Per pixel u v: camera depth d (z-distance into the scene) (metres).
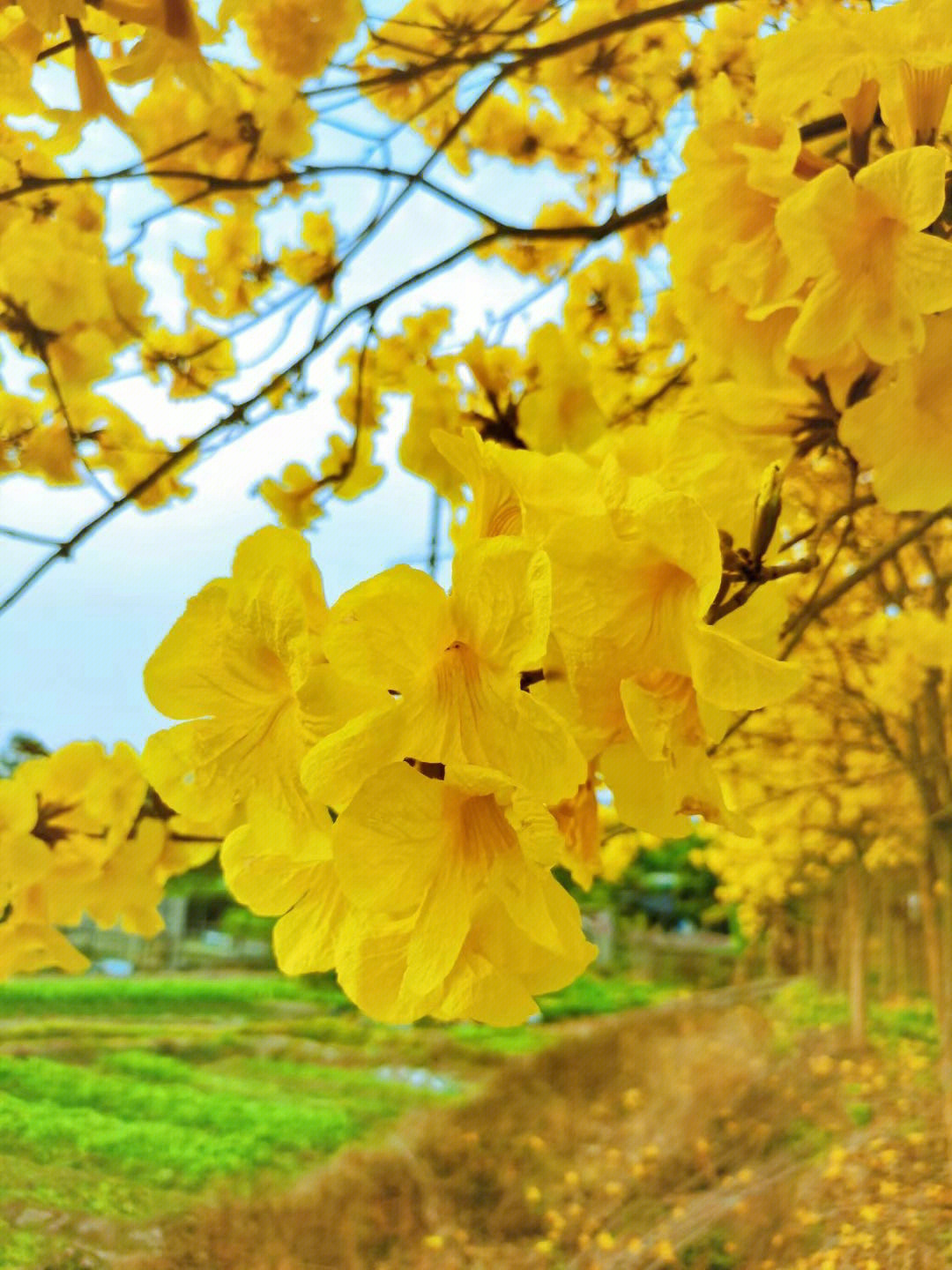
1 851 0.64
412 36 0.81
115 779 0.69
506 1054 7.54
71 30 0.42
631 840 3.95
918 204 0.28
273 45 0.69
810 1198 3.18
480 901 0.21
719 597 0.27
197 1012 9.45
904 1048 5.04
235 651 0.23
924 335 0.28
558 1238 3.53
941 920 3.64
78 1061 5.89
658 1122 4.45
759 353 0.35
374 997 0.22
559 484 0.23
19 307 0.75
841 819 4.46
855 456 0.35
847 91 0.31
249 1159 4.20
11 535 0.59
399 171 0.68
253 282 0.94
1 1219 3.04
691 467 0.28
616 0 0.85
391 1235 3.60
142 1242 3.14
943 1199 2.89
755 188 0.32
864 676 2.46
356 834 0.20
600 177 1.05
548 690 0.22
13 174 0.65
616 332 0.88
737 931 12.08
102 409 0.88
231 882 0.25
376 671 0.21
